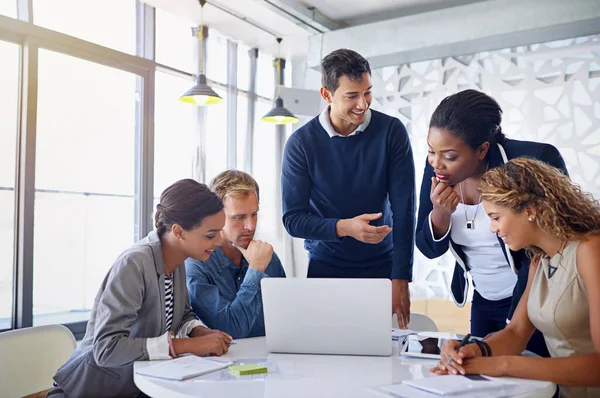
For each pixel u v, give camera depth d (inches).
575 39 193.0
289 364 62.8
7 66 150.3
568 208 58.9
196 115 204.4
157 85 198.7
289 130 255.6
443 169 76.5
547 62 197.0
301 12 202.5
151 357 64.4
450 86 213.9
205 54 209.6
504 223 60.6
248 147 232.1
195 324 76.4
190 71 209.8
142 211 188.2
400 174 92.0
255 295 80.7
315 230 89.4
